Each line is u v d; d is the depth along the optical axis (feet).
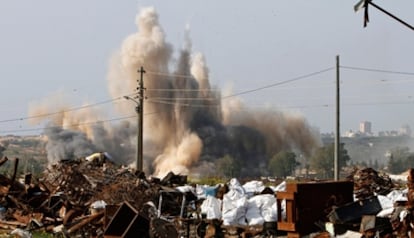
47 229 255.50
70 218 264.93
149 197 287.89
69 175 313.53
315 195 225.56
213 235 242.37
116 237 195.62
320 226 220.23
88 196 299.99
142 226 192.85
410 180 187.52
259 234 231.71
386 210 212.64
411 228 184.55
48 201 290.15
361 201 214.07
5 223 261.44
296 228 219.41
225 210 245.45
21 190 300.81
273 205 241.35
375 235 196.03
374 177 324.80
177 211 290.15
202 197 304.30
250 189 310.04
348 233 206.28
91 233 232.53
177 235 197.98
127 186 288.71
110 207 222.48
